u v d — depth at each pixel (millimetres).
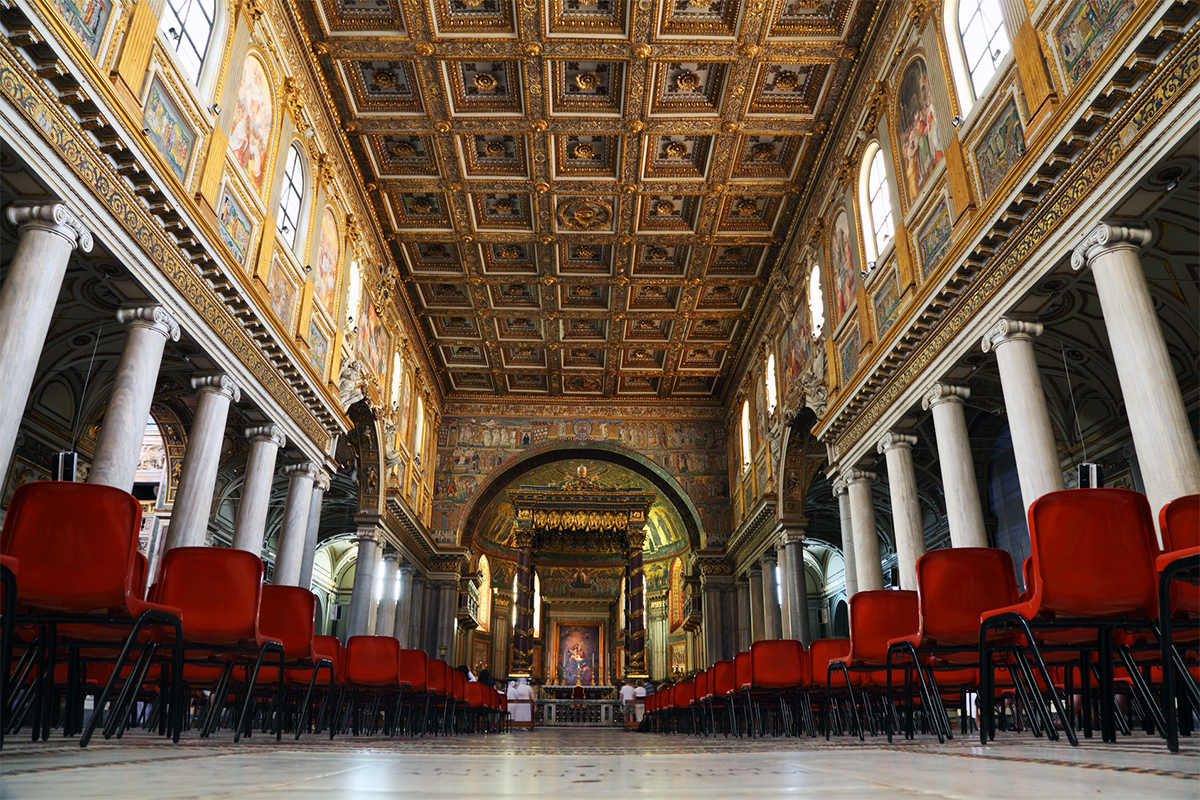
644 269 24641
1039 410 11023
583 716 30219
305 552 18047
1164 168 8586
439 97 18109
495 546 40375
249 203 13961
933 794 1697
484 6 16250
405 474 26000
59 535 4441
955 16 13188
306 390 16672
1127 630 5496
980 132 11969
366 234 21438
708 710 15656
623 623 34125
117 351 16547
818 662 9469
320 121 17781
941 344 13406
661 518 40000
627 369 30203
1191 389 14469
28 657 4988
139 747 4203
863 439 17062
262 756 3465
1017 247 11109
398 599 27891
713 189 20812
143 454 23281
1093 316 13930
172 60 11156
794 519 22922
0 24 7973
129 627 5637
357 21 16391
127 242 10336
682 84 18047
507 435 31891
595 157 20453
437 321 27484
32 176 8648
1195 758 2799
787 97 18297
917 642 6020
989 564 5727
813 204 20469
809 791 1798
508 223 22609
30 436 16922
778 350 24219
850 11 16016
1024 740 5230
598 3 16250
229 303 13281
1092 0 9352
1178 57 8117
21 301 8562
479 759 3357
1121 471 16438
